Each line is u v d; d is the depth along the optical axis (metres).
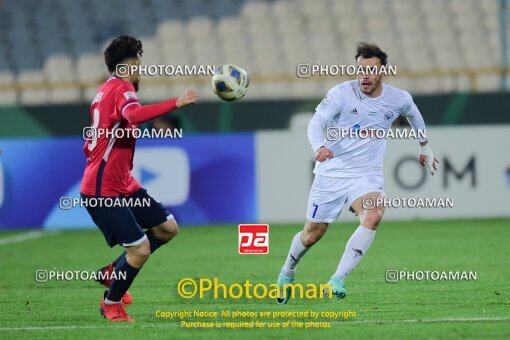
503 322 22.44
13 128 53.53
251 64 73.12
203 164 52.91
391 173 52.94
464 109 52.56
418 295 27.67
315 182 25.20
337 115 24.84
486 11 74.94
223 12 76.19
